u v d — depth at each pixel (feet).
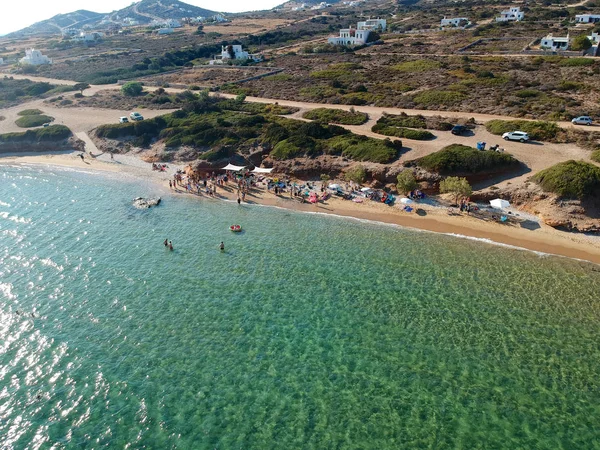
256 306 115.96
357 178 179.32
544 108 236.84
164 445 79.41
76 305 118.42
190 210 176.76
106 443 80.02
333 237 150.20
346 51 507.71
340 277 127.24
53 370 96.78
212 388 91.20
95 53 641.81
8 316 114.52
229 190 194.59
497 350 98.48
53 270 135.33
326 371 94.63
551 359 95.55
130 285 126.62
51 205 185.88
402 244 143.43
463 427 81.51
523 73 320.91
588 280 120.78
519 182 164.45
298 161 202.80
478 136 208.33
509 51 410.93
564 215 145.79
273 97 327.88
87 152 253.65
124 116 298.97
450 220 156.35
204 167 212.84
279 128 229.04
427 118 238.27
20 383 93.45
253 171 199.93
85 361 98.94
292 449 78.02
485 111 243.81
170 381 93.09
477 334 103.30
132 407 87.25
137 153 246.06
